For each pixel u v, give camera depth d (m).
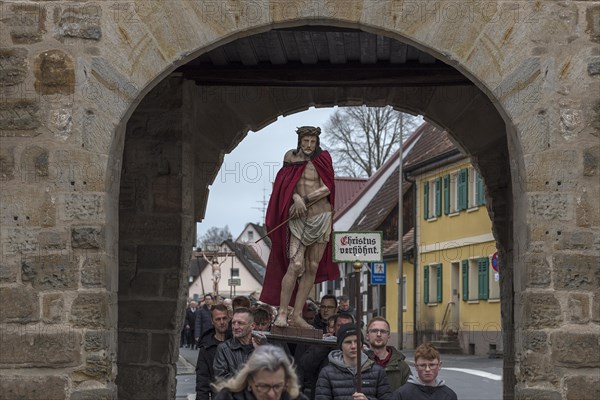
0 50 11.87
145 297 16.75
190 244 17.38
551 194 11.78
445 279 50.25
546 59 11.87
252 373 7.68
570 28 11.88
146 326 16.72
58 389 11.58
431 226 52.00
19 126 11.80
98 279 11.69
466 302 47.50
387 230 58.31
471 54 11.92
